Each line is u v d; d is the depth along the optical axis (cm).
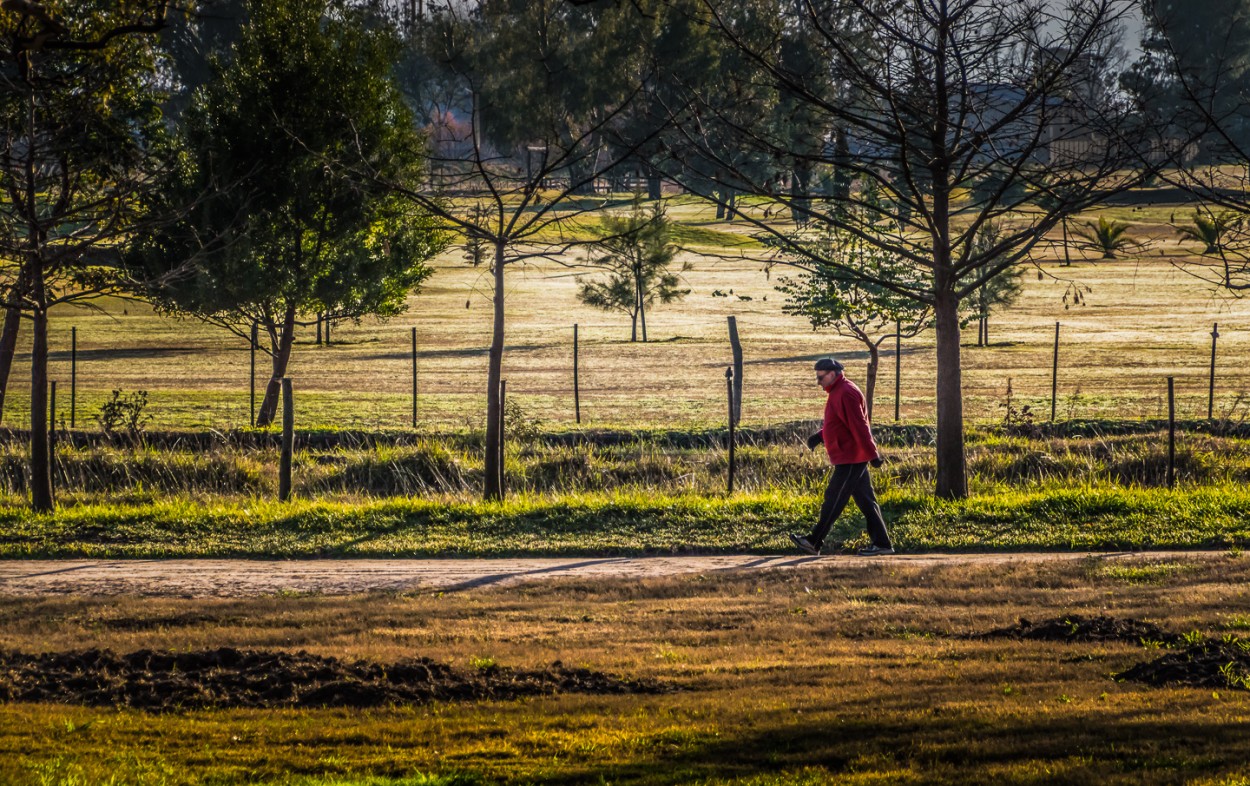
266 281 5303
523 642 1945
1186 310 13000
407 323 12362
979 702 1512
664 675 1717
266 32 5203
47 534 3134
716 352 9700
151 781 1195
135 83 4484
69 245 3756
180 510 3403
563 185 4359
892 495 3369
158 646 1888
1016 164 3050
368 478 4250
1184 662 1680
